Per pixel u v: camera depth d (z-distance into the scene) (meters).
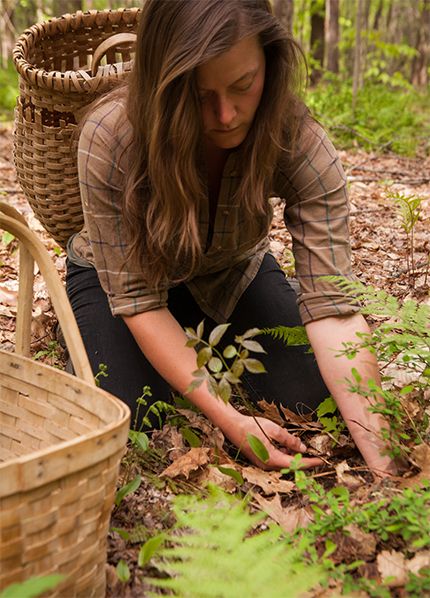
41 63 3.06
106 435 1.34
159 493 1.92
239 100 1.75
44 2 12.66
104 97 2.07
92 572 1.44
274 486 1.93
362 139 7.56
